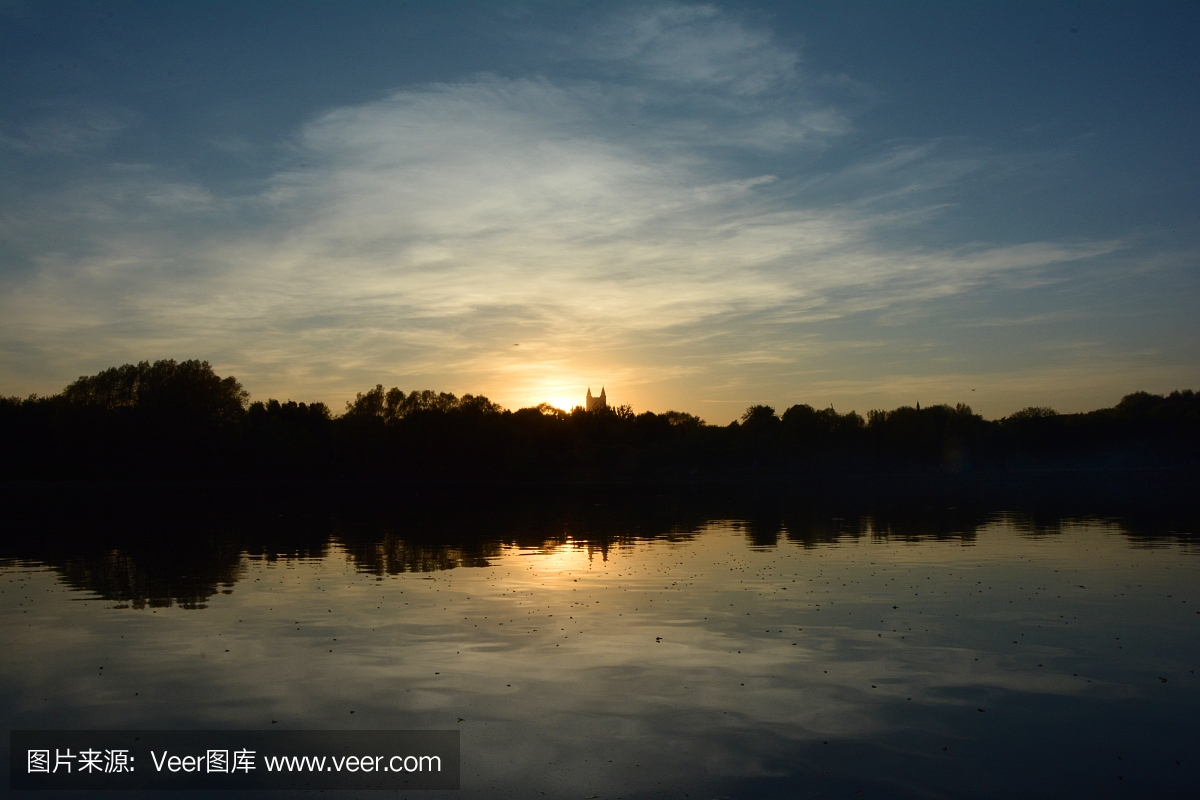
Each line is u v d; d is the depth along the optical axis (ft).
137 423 385.09
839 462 535.19
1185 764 42.88
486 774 41.91
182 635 69.21
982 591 89.30
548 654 62.75
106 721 49.08
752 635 68.80
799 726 47.98
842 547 132.16
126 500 293.43
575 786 40.55
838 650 63.93
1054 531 156.87
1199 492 306.55
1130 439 546.67
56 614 78.23
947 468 542.98
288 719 49.26
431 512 229.66
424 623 73.56
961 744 45.47
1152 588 90.68
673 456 546.26
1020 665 59.77
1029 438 552.41
